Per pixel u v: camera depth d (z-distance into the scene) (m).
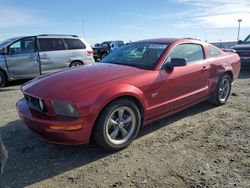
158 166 3.57
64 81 3.96
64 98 3.55
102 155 3.90
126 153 3.95
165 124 5.04
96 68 4.56
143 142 4.30
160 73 4.47
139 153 3.94
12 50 9.27
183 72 4.85
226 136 4.48
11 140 4.42
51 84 3.91
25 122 3.94
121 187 3.15
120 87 3.87
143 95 4.16
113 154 3.93
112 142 3.88
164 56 4.66
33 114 3.79
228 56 6.29
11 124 5.15
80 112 3.52
